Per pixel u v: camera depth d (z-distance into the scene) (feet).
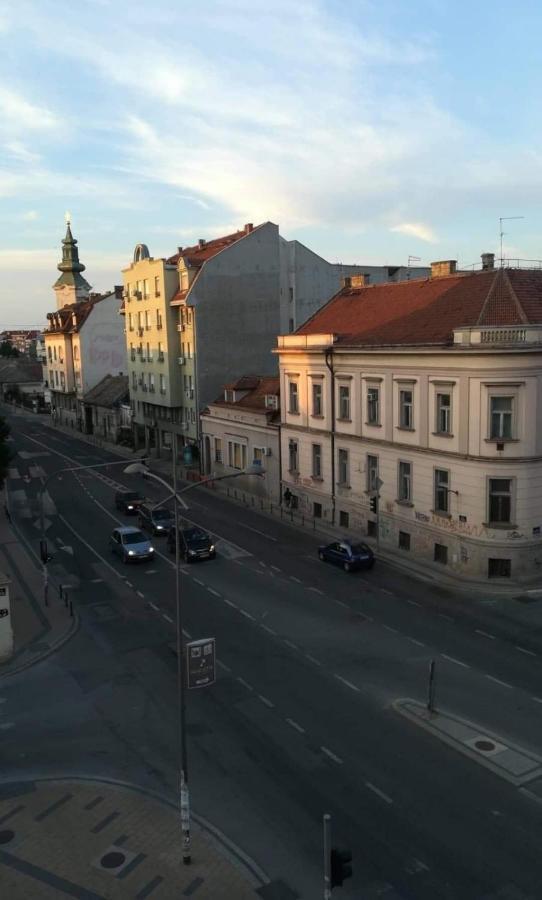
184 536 127.13
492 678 76.84
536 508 107.55
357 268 245.45
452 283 129.49
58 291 379.14
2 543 141.08
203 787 58.08
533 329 101.65
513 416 104.88
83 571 121.39
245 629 92.94
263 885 46.65
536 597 100.99
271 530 143.95
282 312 229.66
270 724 68.28
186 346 207.21
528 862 48.24
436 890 45.73
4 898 46.03
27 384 488.85
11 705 74.08
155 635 92.12
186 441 217.56
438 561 117.60
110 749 64.80
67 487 200.03
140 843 51.37
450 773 59.21
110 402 279.90
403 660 82.07
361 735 65.72
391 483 126.62
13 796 57.72
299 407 152.05
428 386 114.93
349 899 45.11
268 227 207.31
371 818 53.42
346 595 104.88
